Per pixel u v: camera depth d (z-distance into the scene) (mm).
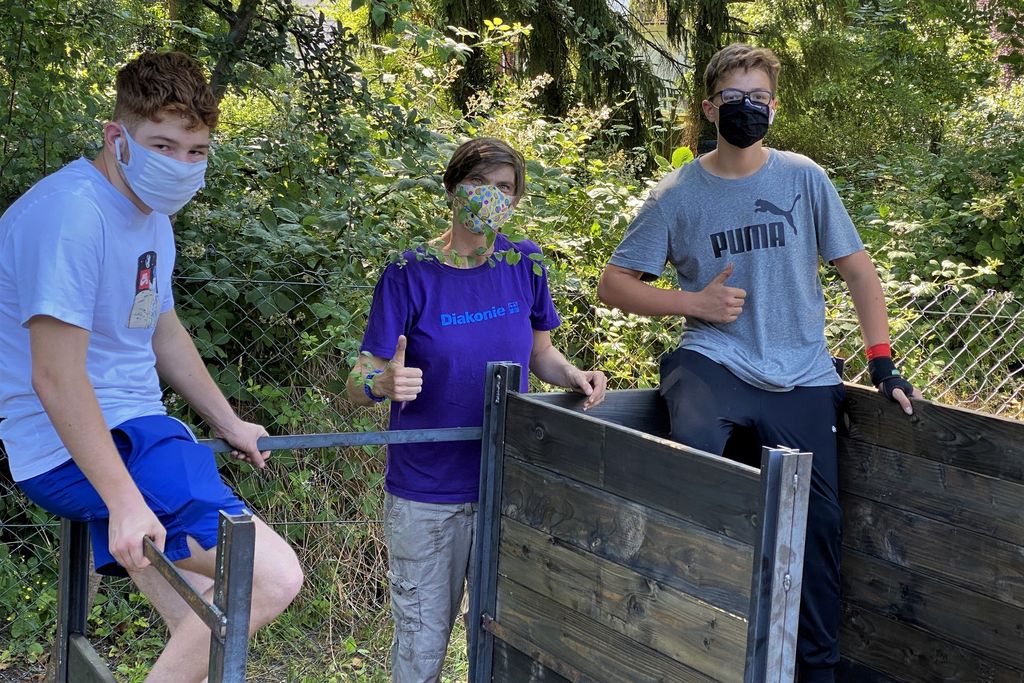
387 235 3664
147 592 2160
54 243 1811
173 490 1948
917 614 2600
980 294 5363
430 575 2590
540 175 4012
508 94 6016
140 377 2057
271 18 3488
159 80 1842
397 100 3945
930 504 2549
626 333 4250
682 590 1866
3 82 3461
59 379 1809
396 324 2518
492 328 2545
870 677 2742
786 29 10352
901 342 4852
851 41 9969
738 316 2664
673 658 1893
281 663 3662
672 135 9805
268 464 3807
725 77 2615
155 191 1889
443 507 2549
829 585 2668
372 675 3604
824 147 10320
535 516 2285
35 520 3676
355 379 2506
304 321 3844
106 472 1804
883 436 2662
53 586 3701
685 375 2674
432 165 3535
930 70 8555
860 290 2701
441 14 7359
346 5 5082
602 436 2064
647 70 9023
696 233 2711
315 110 3533
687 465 1850
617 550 2031
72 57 3592
